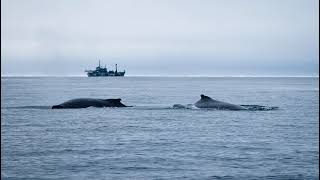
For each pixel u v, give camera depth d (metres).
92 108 145.62
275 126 103.50
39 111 135.75
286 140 83.31
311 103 186.62
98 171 59.97
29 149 73.88
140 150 73.06
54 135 88.88
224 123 107.88
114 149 73.94
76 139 84.06
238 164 63.41
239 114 128.75
